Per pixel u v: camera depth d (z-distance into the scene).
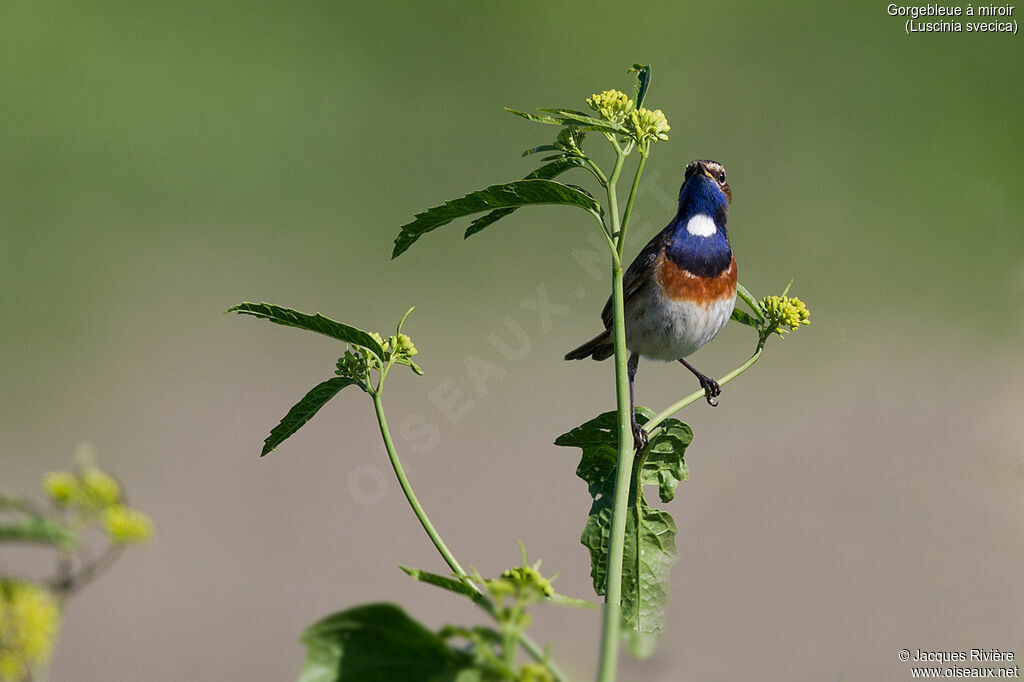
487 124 21.39
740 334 14.71
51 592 2.81
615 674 2.31
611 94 3.85
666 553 3.90
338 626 2.17
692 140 20.50
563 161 3.88
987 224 18.14
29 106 21.06
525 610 2.23
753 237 18.30
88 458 3.05
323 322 3.69
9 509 2.70
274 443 3.94
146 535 2.98
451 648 2.18
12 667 2.64
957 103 20.92
